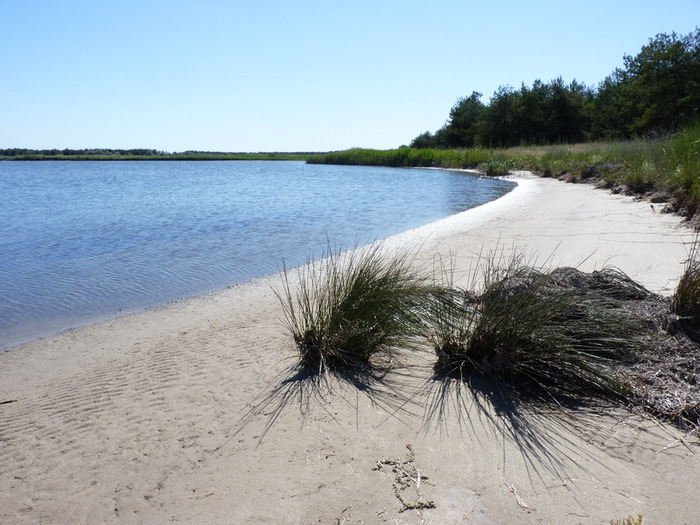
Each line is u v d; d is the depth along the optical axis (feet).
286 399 11.66
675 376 11.12
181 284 24.40
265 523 7.77
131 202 65.67
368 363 13.44
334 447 9.67
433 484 8.55
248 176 141.69
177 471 9.20
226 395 12.04
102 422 11.14
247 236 37.83
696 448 9.34
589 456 9.23
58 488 8.92
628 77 147.43
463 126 224.94
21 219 48.42
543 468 8.91
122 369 14.20
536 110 192.03
